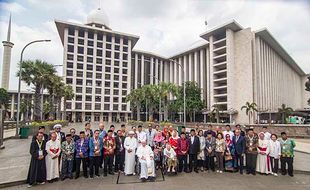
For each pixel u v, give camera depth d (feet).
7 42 252.21
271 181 27.84
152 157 29.09
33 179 25.95
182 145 32.14
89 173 29.91
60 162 28.81
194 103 226.99
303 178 29.37
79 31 263.90
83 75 258.16
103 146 30.45
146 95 187.01
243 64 218.18
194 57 282.97
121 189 24.66
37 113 96.68
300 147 57.52
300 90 407.64
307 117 240.73
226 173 31.89
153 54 322.75
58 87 129.08
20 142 60.70
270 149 31.50
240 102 216.33
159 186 25.70
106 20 289.33
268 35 229.86
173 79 322.55
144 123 141.69
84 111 253.65
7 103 237.86
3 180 26.53
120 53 282.56
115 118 273.33
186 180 28.14
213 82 234.17
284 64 316.81
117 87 277.64
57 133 29.17
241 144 31.89
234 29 225.76
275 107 264.11
